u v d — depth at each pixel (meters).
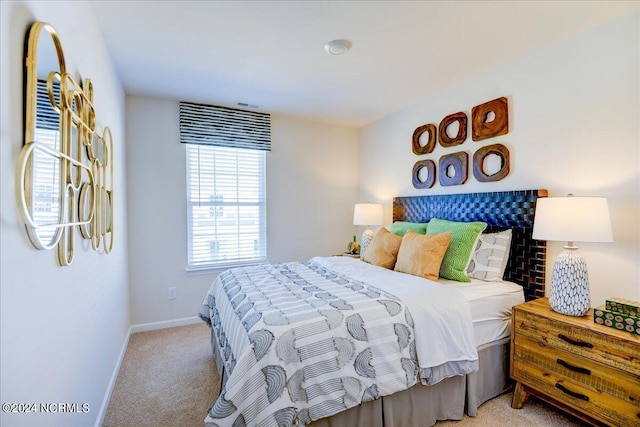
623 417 1.39
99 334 1.73
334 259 2.86
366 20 1.83
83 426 1.41
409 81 2.72
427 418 1.67
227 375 1.57
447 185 2.90
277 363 1.26
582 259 1.71
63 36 1.24
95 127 1.67
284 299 1.70
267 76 2.61
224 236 3.48
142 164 3.07
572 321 1.61
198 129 3.28
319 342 1.37
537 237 1.81
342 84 2.79
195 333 3.04
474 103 2.65
